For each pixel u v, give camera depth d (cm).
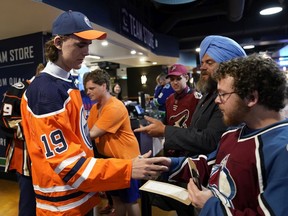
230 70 81
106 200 311
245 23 770
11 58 403
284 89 77
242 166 78
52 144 103
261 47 1015
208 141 120
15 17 299
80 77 329
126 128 212
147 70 1037
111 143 207
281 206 63
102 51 596
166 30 754
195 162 114
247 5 685
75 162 104
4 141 404
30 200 205
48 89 106
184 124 229
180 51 952
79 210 115
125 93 1202
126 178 106
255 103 77
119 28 407
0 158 412
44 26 347
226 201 80
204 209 78
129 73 1066
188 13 688
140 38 527
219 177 87
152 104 534
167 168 116
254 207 76
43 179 112
